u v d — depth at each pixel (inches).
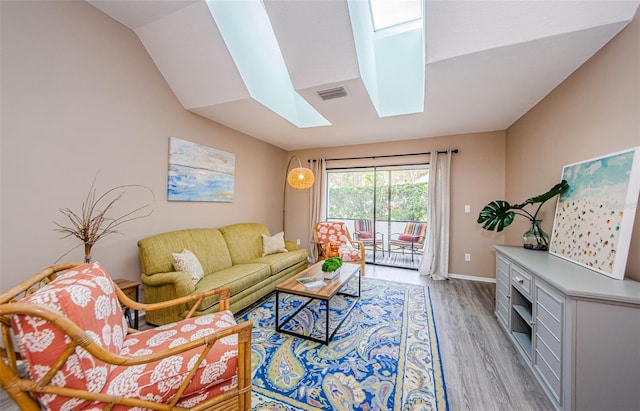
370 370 68.4
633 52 58.0
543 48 69.2
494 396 59.5
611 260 59.1
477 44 70.2
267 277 119.2
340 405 56.4
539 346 63.7
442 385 62.9
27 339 32.3
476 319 99.0
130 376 40.4
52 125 73.2
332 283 92.9
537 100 104.2
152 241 94.2
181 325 56.7
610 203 61.9
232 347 49.4
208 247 114.9
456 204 157.2
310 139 173.0
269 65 113.3
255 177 168.9
